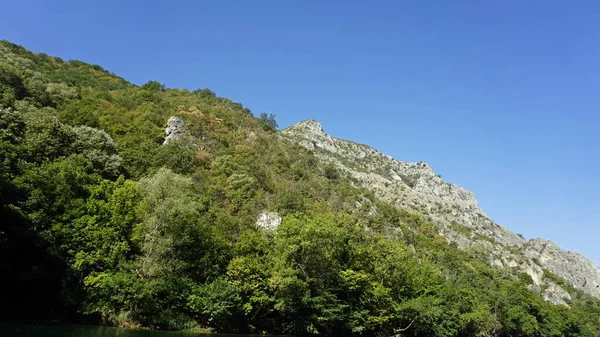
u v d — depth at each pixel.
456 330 80.88
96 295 48.25
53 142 65.94
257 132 129.62
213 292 52.84
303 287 56.75
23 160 58.97
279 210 82.81
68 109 88.44
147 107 109.38
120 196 54.81
